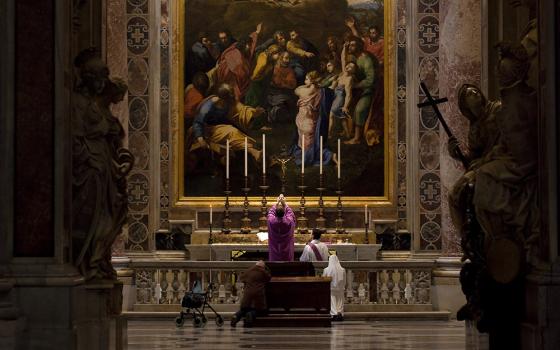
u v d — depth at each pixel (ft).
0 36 45.21
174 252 95.14
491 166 50.42
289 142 96.73
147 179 93.86
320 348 61.57
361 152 96.43
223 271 87.76
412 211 93.76
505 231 50.57
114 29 92.84
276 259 88.17
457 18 88.38
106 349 50.62
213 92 96.78
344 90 96.73
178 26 96.32
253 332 73.92
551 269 46.01
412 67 94.27
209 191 96.12
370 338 68.80
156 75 95.20
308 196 96.12
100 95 52.60
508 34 62.28
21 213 44.96
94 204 50.42
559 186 46.19
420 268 89.04
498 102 54.85
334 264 85.20
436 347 62.08
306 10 96.94
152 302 88.63
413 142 93.76
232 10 96.84
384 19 96.43
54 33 45.34
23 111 45.16
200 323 79.36
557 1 46.44
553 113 46.34
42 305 44.42
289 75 96.68
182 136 96.32
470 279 51.85
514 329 49.39
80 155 50.26
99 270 51.31
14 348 43.45
